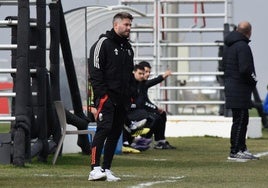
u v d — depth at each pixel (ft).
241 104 128.77
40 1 119.14
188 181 100.12
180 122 191.11
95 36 157.79
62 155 133.49
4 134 115.85
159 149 152.87
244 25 128.36
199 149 153.89
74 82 132.77
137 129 144.46
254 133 192.03
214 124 189.78
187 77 262.88
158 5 201.67
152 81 149.79
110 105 99.50
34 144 119.65
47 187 93.20
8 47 115.85
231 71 128.98
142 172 111.04
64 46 130.11
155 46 201.26
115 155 138.92
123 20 99.81
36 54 119.24
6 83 219.41
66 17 154.51
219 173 110.52
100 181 99.04
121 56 99.81
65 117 120.26
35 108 122.42
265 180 101.96
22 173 107.04
